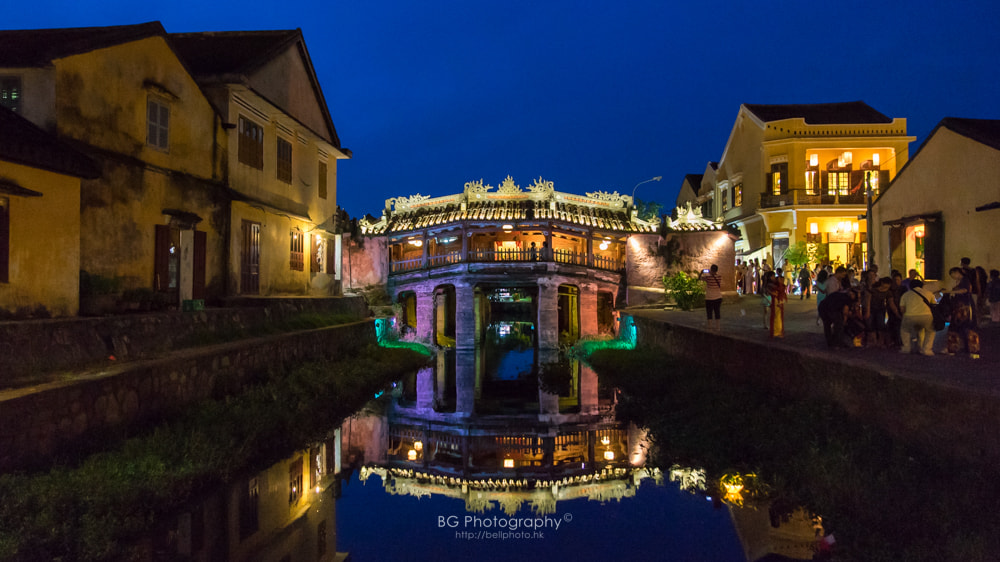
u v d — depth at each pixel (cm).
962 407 608
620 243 2981
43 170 992
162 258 1362
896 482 615
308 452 1058
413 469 1000
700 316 2161
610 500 818
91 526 582
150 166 1332
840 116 3256
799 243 2934
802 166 3078
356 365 1694
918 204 1952
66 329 902
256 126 1820
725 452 901
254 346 1238
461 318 2719
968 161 1689
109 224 1219
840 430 785
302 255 2166
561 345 2828
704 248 2927
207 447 817
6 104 1112
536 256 2719
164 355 1016
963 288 993
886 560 528
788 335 1366
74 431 723
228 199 1616
